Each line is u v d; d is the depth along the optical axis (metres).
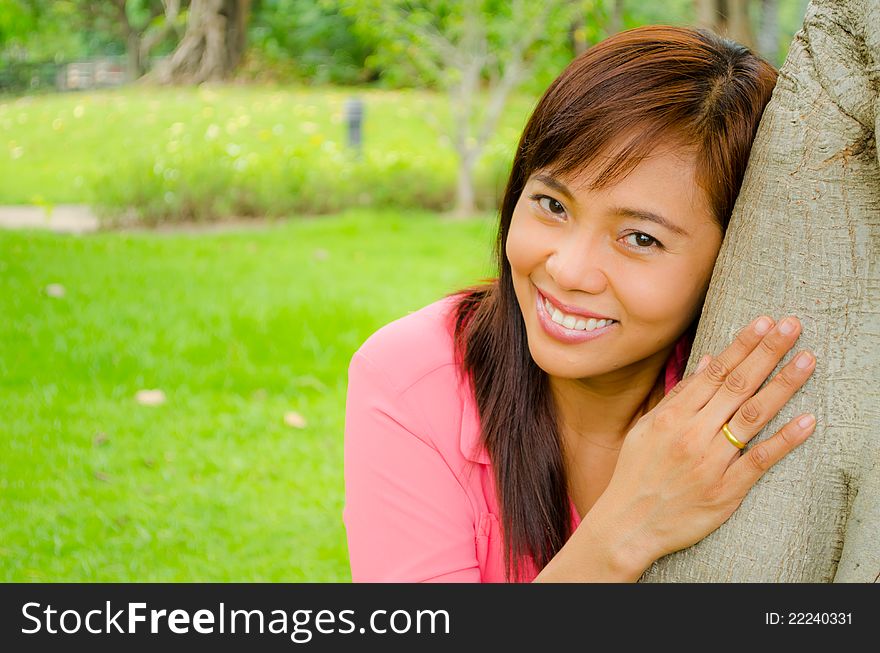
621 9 10.27
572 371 1.63
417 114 13.56
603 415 1.87
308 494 3.91
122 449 4.18
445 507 1.80
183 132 13.21
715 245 1.56
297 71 21.73
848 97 1.40
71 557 3.38
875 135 1.35
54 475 3.93
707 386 1.49
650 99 1.49
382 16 10.13
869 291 1.42
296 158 10.64
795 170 1.44
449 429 1.82
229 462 4.11
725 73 1.54
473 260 7.67
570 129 1.51
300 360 5.23
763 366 1.45
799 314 1.45
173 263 7.24
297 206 9.85
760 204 1.47
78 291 6.24
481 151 10.15
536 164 1.56
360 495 1.83
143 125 13.75
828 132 1.41
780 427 1.46
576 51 10.39
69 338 5.29
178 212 9.41
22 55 26.70
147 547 3.46
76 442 4.21
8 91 22.89
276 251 7.87
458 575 1.78
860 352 1.43
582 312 1.57
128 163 10.76
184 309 5.93
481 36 9.98
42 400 4.58
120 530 3.58
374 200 10.09
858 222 1.42
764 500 1.48
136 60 24.61
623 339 1.60
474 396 1.83
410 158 11.23
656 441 1.52
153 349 5.22
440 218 9.80
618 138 1.49
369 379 1.85
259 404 4.69
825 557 1.49
